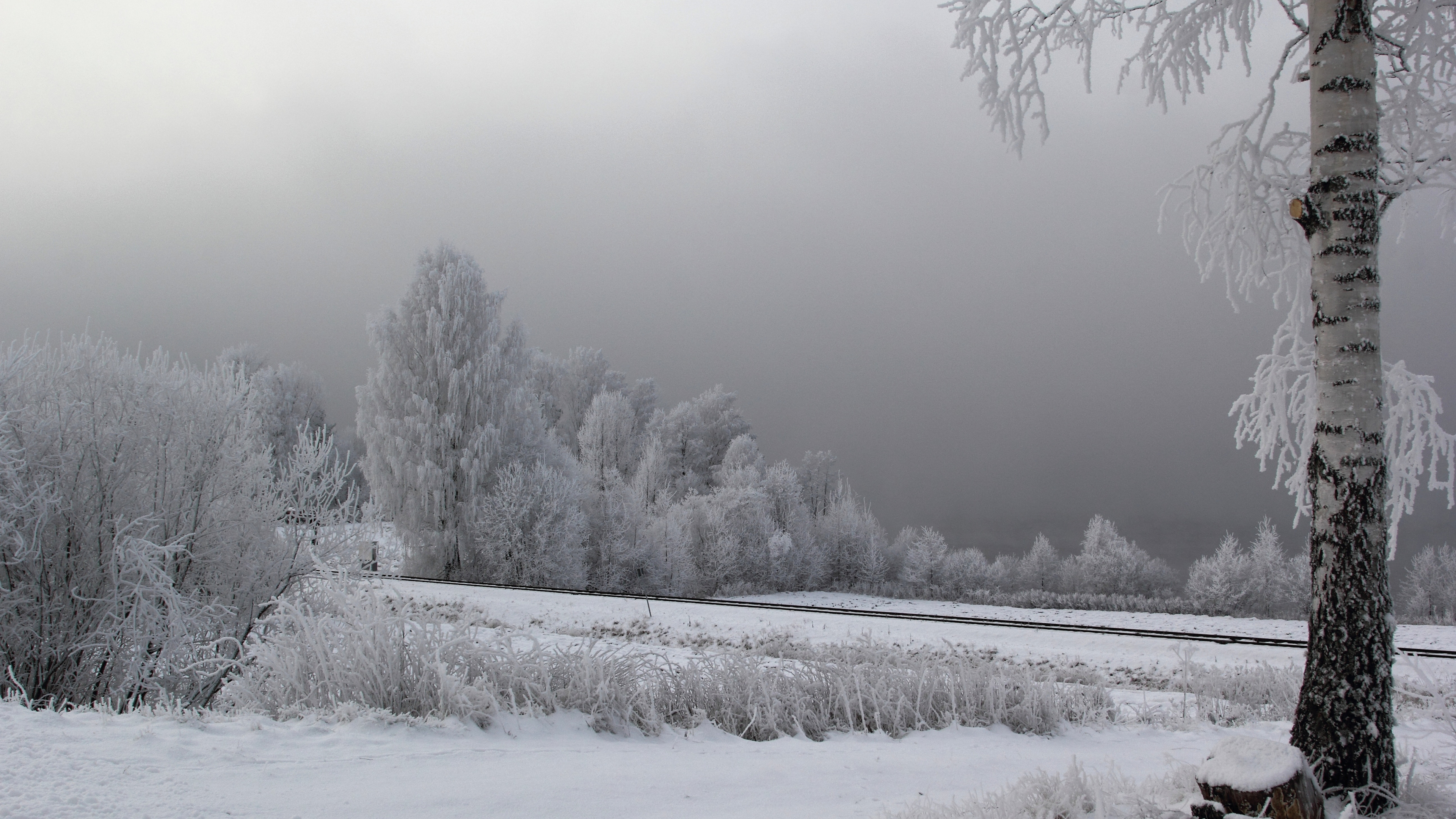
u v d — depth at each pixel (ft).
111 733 14.85
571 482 124.77
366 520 33.27
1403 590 135.03
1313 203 16.90
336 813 12.00
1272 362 21.99
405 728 17.38
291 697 19.47
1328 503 16.14
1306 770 13.07
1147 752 23.68
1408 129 20.71
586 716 21.06
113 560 27.17
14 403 27.71
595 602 70.28
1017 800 14.11
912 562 163.02
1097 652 51.96
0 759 12.57
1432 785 16.11
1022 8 21.42
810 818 13.89
